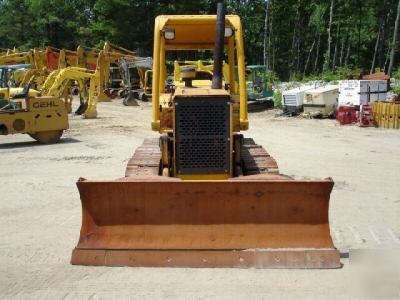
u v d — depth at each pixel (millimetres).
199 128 6180
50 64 31812
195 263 5285
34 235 6707
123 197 5410
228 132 6184
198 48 8438
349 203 8219
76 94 41688
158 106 7047
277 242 5324
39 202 8555
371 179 10039
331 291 4770
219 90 6520
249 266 5254
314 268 5242
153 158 7746
